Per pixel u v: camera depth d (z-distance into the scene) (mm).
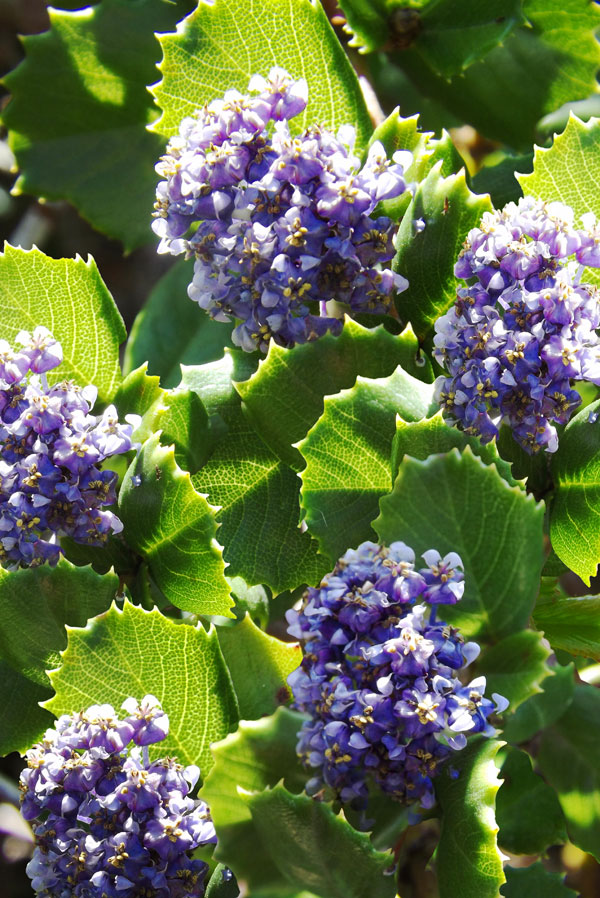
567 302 319
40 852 322
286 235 323
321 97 344
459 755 311
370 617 310
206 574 332
